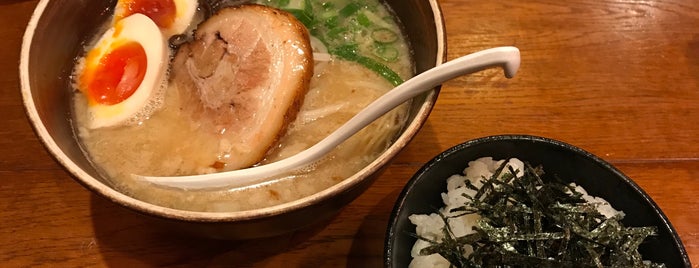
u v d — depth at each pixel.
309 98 0.27
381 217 0.29
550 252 0.25
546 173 0.28
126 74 0.27
